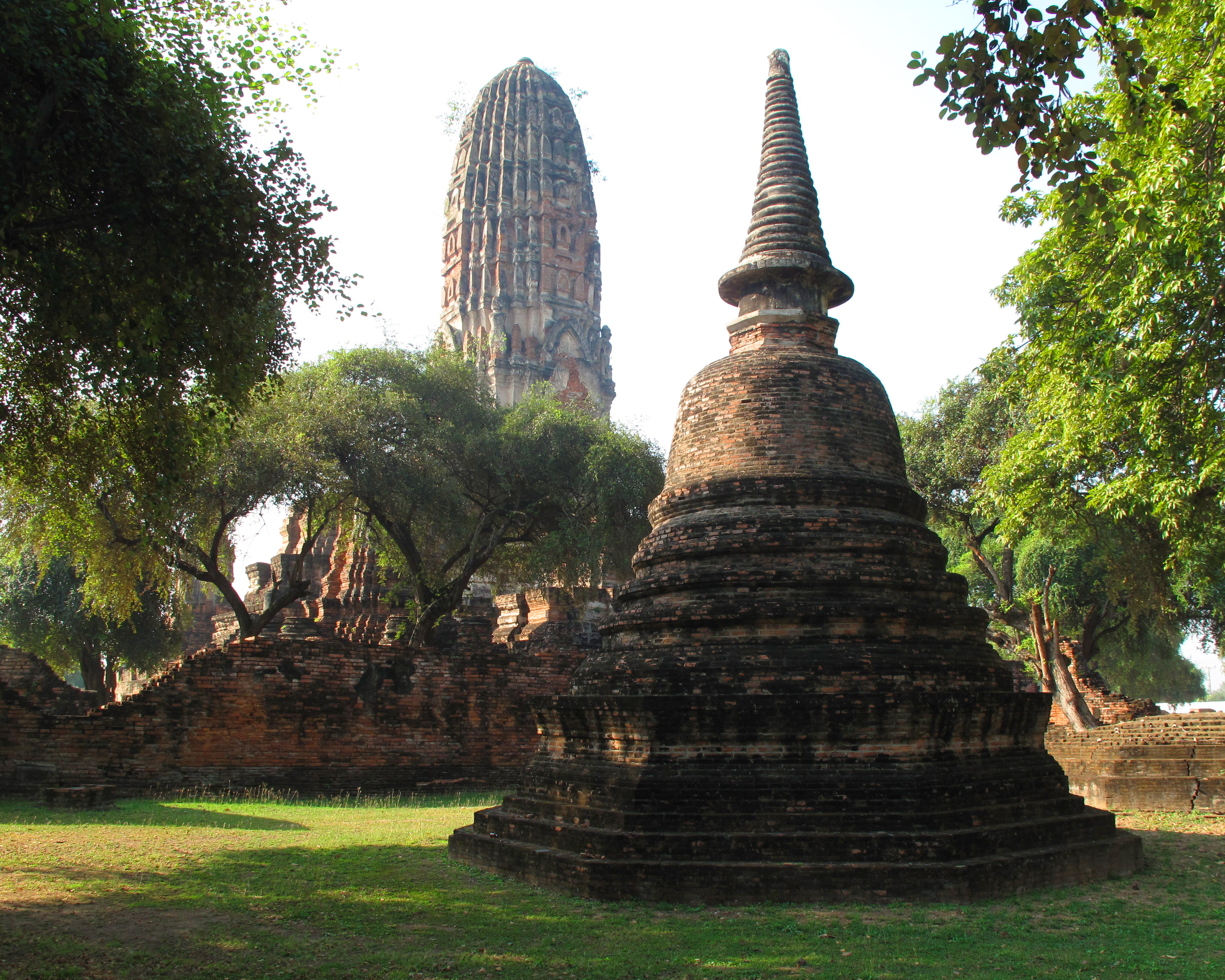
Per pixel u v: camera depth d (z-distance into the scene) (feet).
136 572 104.32
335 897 46.19
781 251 65.62
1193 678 247.50
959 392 128.88
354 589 169.27
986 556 157.58
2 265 45.14
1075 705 107.14
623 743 52.80
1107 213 43.93
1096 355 75.61
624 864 45.98
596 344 267.80
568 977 34.30
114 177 45.09
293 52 55.36
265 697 99.71
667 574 58.13
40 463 59.77
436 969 34.91
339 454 114.21
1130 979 34.06
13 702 87.56
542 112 273.75
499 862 52.11
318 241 53.67
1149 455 72.74
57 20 41.98
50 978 32.76
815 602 54.19
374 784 103.96
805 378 61.26
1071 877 50.24
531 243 262.88
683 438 63.57
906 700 49.52
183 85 49.57
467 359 157.69
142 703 93.25
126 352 52.13
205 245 48.62
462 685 112.16
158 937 38.63
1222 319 63.93
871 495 58.90
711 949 37.60
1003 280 87.92
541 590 138.72
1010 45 38.22
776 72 72.28
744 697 50.06
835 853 46.29
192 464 63.82
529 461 128.06
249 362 56.90
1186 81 58.95
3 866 52.31
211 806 85.20
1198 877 53.06
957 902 44.86
